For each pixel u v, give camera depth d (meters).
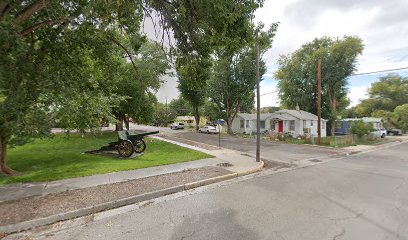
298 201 6.50
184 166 10.98
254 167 11.12
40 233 4.75
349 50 35.72
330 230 4.71
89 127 11.71
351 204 6.26
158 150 16.77
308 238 4.37
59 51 10.39
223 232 4.62
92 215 5.64
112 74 13.30
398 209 5.90
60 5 8.52
